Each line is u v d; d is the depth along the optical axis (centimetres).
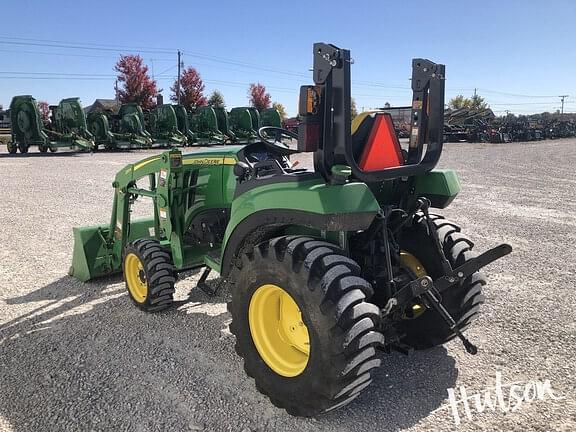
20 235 730
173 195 459
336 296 267
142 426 296
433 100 333
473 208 964
